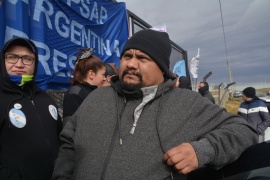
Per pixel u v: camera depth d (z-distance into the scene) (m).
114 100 1.39
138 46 1.34
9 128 1.54
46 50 2.63
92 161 1.26
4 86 1.63
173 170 1.18
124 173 1.18
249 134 1.23
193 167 1.07
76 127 1.42
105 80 2.70
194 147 1.10
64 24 2.94
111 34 3.99
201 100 1.32
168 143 1.20
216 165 1.17
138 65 1.34
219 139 1.16
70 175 1.42
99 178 1.21
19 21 2.26
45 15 2.63
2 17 2.08
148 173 1.17
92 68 2.36
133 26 4.80
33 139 1.61
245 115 5.11
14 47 1.72
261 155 1.18
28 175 1.40
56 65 2.78
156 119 1.25
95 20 3.61
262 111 4.94
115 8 4.16
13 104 1.62
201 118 1.27
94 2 3.60
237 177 1.14
